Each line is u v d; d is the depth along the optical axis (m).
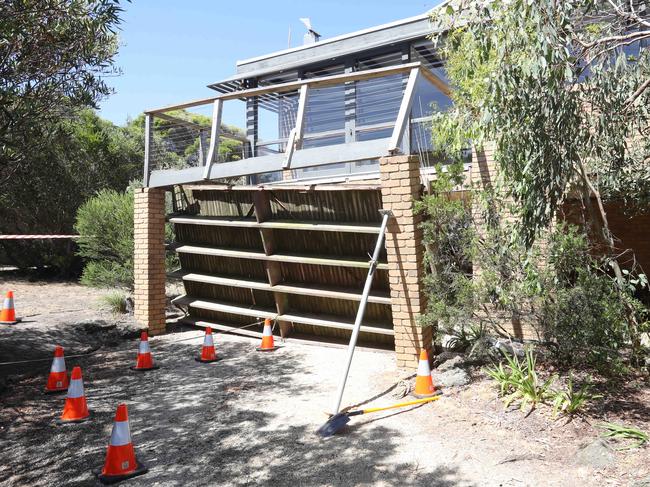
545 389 5.28
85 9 5.81
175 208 10.07
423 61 11.17
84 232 12.23
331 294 8.02
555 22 3.99
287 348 8.45
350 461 4.39
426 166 9.23
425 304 6.80
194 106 8.88
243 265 9.46
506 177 5.02
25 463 4.52
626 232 9.64
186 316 10.47
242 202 9.12
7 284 14.45
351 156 7.05
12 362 7.52
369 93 11.53
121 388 6.56
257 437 4.96
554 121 4.37
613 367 5.57
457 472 4.10
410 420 5.20
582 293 5.52
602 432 4.61
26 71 6.04
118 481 4.15
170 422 5.41
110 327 9.34
